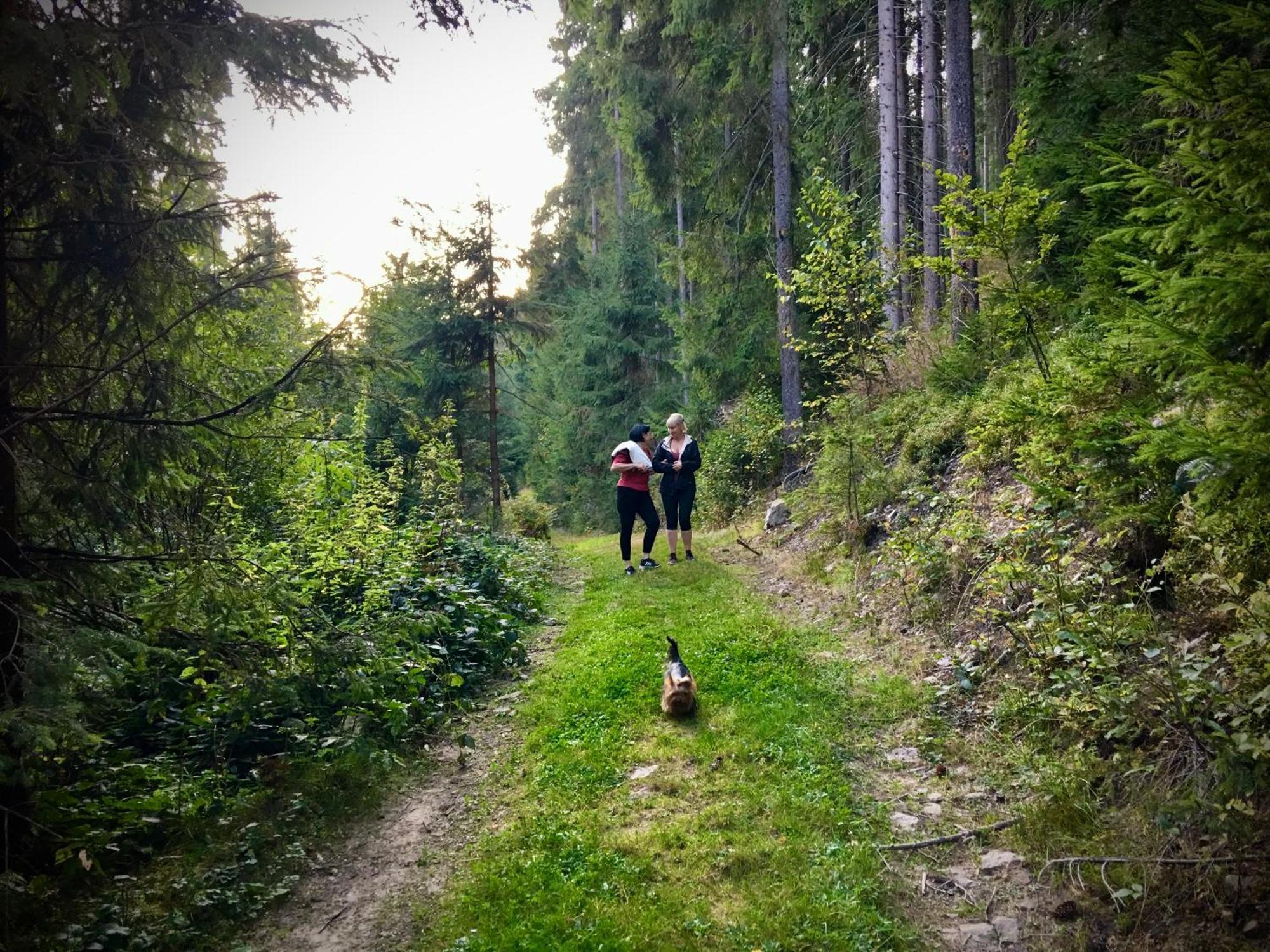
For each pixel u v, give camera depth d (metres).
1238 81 2.53
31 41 2.85
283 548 6.68
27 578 3.56
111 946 3.13
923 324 12.09
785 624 7.04
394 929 3.40
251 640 4.44
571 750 4.91
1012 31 12.06
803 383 15.04
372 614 6.48
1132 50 6.34
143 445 3.90
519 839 3.95
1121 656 3.87
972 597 5.86
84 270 3.86
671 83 13.96
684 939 3.07
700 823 3.90
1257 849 2.88
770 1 12.74
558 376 27.77
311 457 7.16
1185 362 2.78
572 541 17.23
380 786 4.73
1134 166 2.91
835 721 4.91
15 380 3.70
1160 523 4.15
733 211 15.13
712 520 14.37
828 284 8.92
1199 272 2.89
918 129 16.05
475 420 21.69
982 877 3.36
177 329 4.05
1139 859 3.10
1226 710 3.20
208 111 4.21
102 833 3.67
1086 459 4.62
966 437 7.73
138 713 4.82
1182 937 2.75
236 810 4.30
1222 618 3.80
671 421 10.17
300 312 4.38
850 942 3.00
